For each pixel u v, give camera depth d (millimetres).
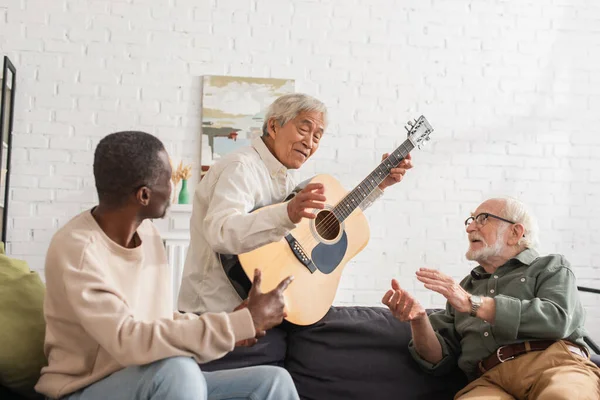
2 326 1746
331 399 2236
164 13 4293
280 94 4355
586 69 4680
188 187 4242
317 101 2449
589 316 4512
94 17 4230
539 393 2109
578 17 4691
